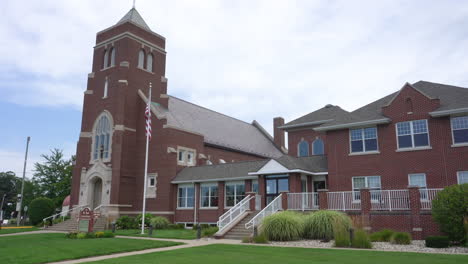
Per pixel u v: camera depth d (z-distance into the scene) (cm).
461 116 2427
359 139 2777
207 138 4403
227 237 2417
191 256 1552
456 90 2603
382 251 1641
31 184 6412
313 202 2614
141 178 3891
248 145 5131
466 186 1822
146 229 3203
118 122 3862
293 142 4150
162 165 3775
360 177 2717
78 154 4138
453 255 1495
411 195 2167
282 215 2191
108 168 3806
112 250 1802
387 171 2616
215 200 3491
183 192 3716
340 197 2502
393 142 2631
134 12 4425
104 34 4356
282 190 2927
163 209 3675
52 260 1527
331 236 2077
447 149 2433
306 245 1930
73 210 3847
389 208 2278
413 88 2608
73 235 2495
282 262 1355
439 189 2202
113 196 3684
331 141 2889
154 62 4384
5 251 1777
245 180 3288
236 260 1416
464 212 1772
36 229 3562
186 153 3962
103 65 4291
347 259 1408
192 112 4738
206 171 3622
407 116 2603
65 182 5697
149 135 3088
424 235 2097
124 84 3962
